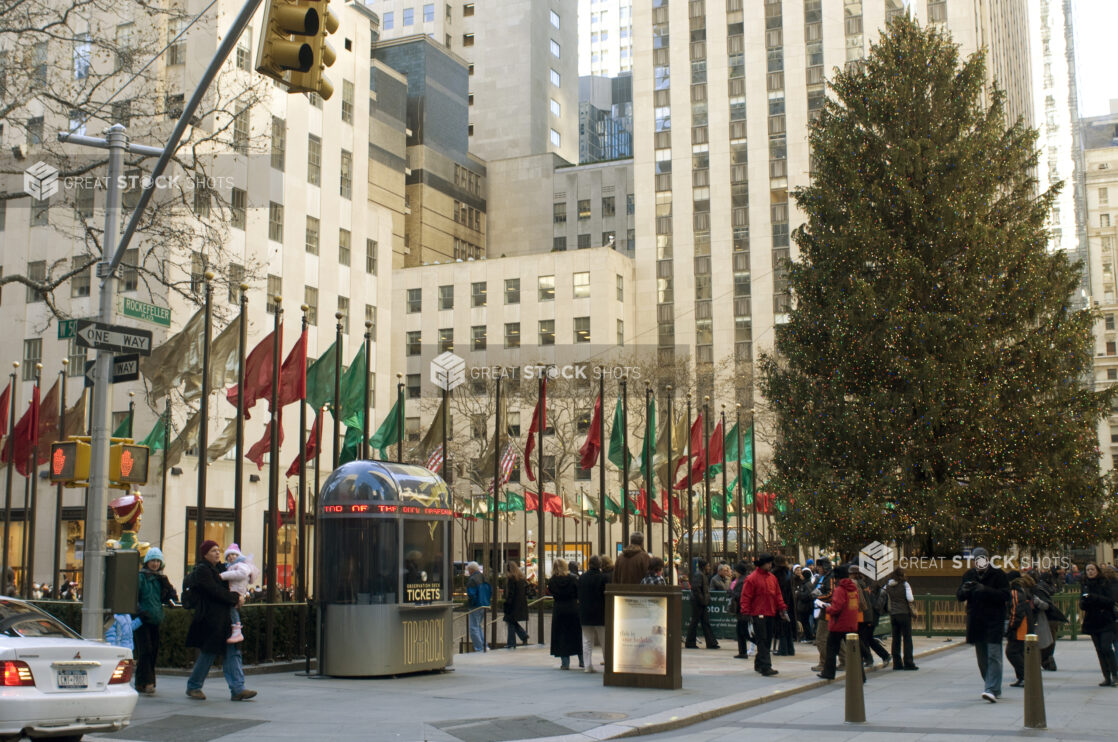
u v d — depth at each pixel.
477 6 115.81
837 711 14.00
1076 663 22.09
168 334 42.00
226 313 29.89
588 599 18.00
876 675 19.41
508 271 86.69
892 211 35.41
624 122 187.38
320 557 17.16
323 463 55.31
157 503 45.94
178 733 11.44
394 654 16.80
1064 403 34.16
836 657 18.72
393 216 89.44
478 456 65.94
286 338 55.53
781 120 86.56
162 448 33.53
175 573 46.38
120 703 10.43
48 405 29.61
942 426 33.75
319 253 59.31
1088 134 159.75
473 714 12.89
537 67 114.56
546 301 85.31
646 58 91.62
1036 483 31.94
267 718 12.50
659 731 12.20
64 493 48.66
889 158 35.97
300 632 19.09
